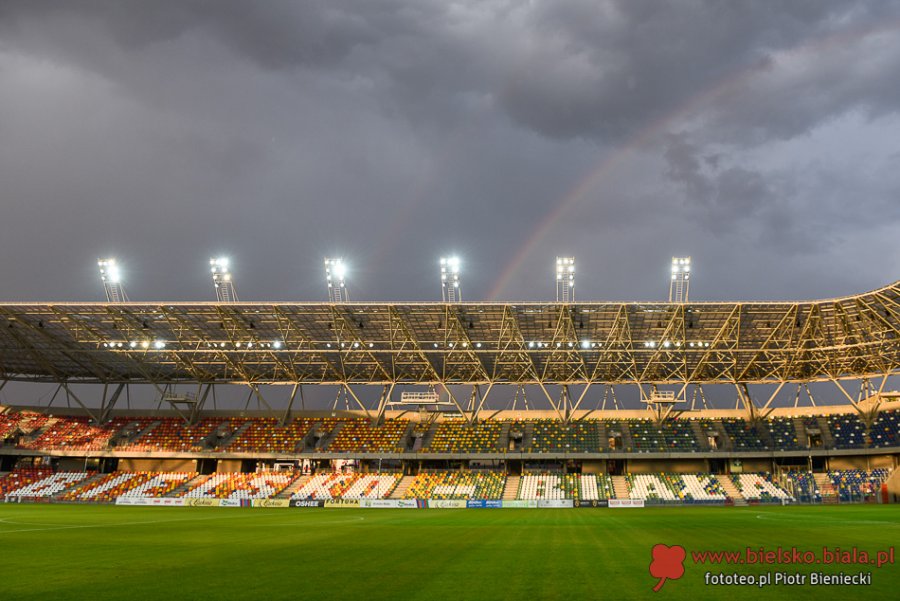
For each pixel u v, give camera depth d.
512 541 29.92
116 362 88.25
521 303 69.88
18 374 93.12
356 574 19.41
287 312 72.62
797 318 70.81
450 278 72.19
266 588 17.05
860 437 78.50
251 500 73.75
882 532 33.31
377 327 75.25
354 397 87.31
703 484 78.31
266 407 90.81
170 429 91.38
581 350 77.25
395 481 81.12
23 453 86.12
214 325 76.19
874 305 65.62
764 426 84.56
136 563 22.23
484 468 85.19
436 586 17.22
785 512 54.41
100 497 78.25
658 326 73.69
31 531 37.06
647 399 83.81
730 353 78.75
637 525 40.94
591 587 17.06
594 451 82.44
